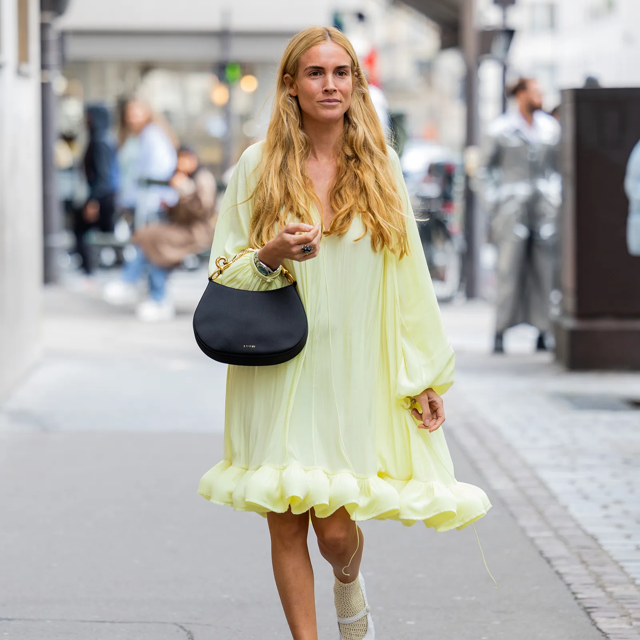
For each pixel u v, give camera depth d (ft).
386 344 24.62
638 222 67.67
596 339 68.18
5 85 59.31
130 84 144.05
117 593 32.09
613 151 67.31
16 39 63.57
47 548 35.94
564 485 43.27
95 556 35.22
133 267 97.71
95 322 89.45
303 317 23.75
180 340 80.33
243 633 29.32
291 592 24.61
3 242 58.95
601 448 49.11
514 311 75.10
